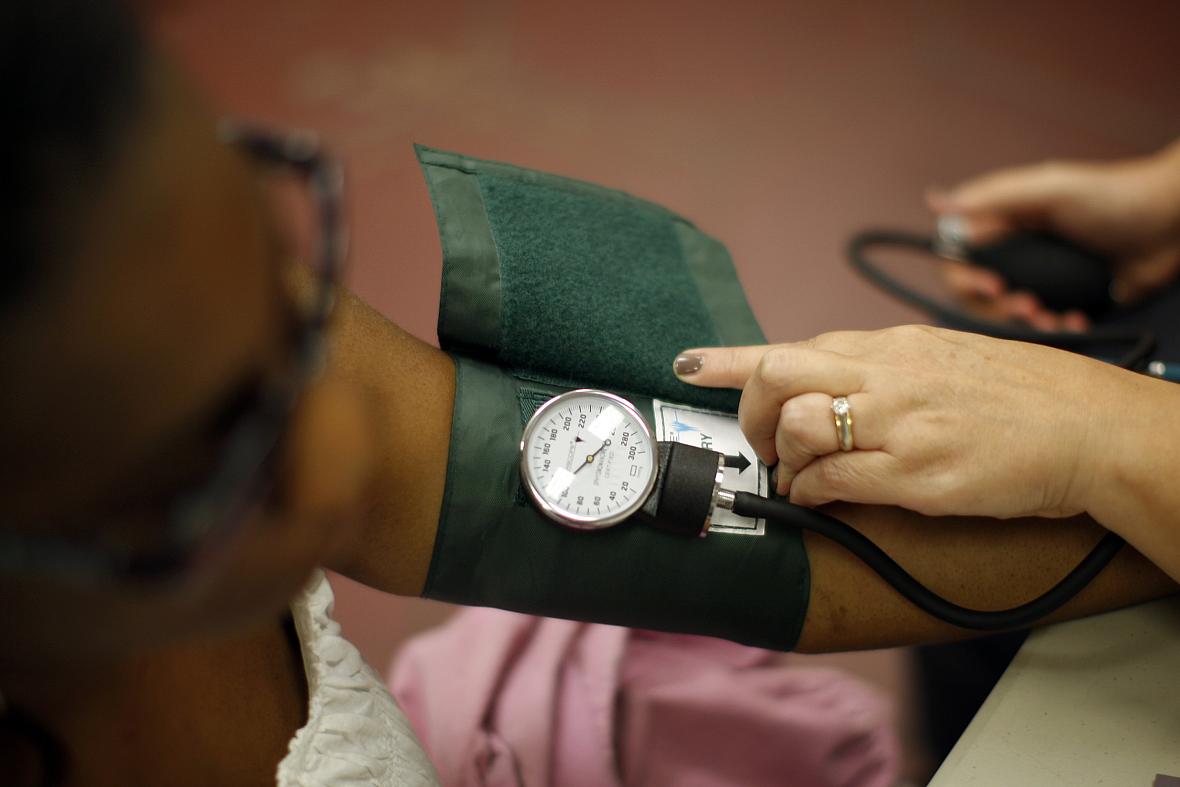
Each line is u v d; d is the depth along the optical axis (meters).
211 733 0.53
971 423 0.65
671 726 1.07
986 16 2.43
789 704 1.10
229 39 2.27
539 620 1.11
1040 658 0.70
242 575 0.34
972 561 0.72
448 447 0.67
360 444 0.36
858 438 0.66
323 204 0.35
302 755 0.54
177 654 0.51
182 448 0.29
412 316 1.81
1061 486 0.66
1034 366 0.67
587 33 2.35
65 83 0.24
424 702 1.09
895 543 0.72
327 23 2.32
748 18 2.42
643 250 0.83
